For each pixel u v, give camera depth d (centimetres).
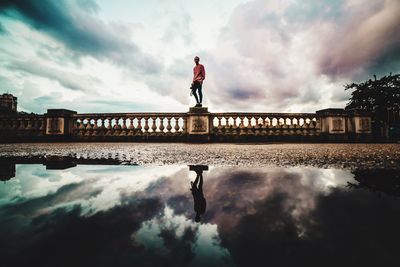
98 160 394
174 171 277
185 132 1202
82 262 78
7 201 154
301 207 138
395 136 1405
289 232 102
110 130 1227
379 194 167
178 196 165
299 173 260
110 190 184
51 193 175
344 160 384
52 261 78
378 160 381
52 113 1207
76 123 1251
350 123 1234
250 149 639
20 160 397
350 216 122
